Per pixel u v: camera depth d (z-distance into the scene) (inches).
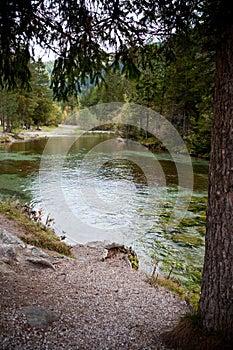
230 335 74.0
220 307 75.5
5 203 254.1
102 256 181.0
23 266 139.8
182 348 78.5
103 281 139.3
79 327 91.6
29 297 107.2
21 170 469.7
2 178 410.9
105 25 83.7
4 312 92.7
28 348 77.6
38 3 74.5
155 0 72.4
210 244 77.2
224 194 72.7
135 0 75.0
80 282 133.8
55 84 100.8
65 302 108.7
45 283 125.1
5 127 1101.7
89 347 81.4
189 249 211.3
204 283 80.0
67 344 81.6
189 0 69.3
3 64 92.9
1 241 164.9
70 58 93.2
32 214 251.8
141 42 87.0
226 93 70.9
